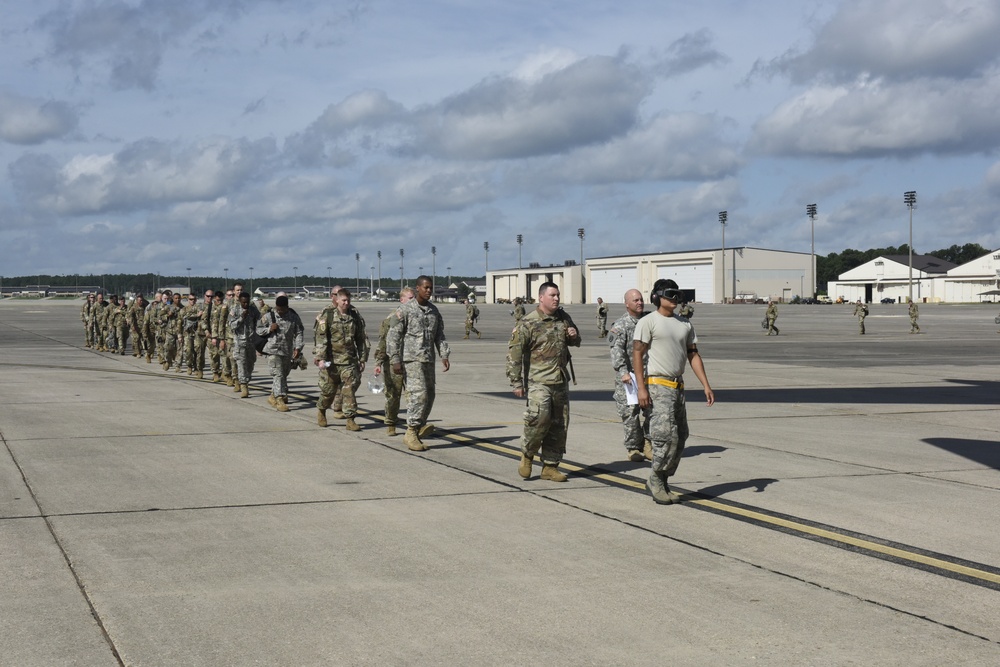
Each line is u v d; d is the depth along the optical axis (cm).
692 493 825
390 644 464
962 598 536
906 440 1139
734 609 516
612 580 568
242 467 952
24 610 513
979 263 13725
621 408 990
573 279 15238
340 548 641
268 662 441
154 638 471
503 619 500
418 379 1053
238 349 1639
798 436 1173
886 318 6756
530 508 766
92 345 3281
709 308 10144
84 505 775
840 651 454
